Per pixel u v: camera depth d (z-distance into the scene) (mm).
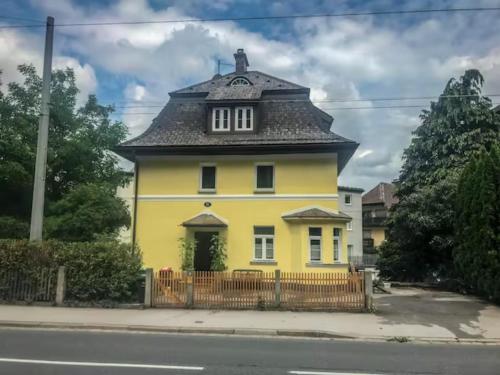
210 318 12344
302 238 19438
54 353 8367
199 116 22125
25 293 14445
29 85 23047
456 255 18078
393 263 25188
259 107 21562
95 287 14234
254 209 20359
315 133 20500
